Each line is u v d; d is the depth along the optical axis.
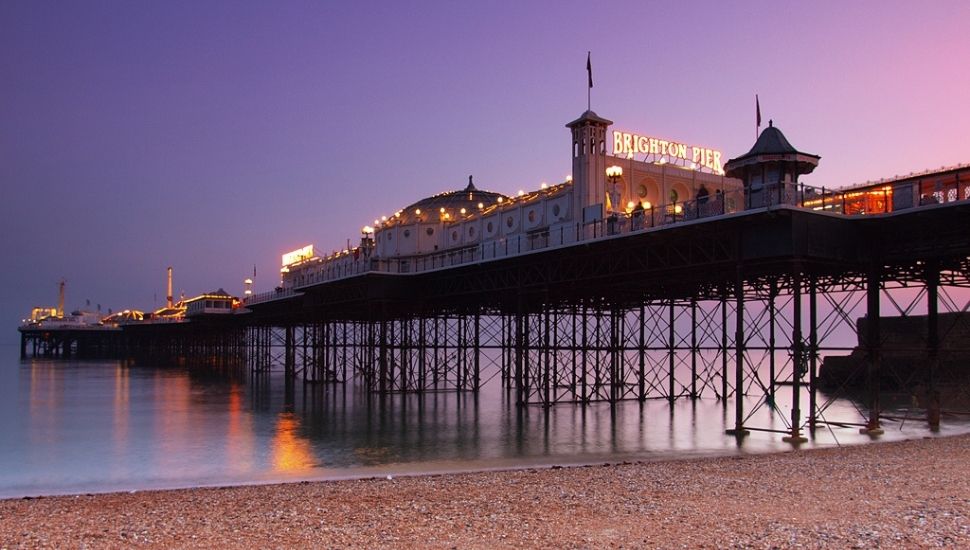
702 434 41.06
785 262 35.41
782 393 72.31
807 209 33.12
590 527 17.66
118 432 45.00
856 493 21.03
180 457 35.50
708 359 155.00
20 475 30.86
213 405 62.81
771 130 40.69
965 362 60.53
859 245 35.81
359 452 36.69
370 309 64.88
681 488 22.44
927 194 34.25
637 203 51.75
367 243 72.62
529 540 16.59
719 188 59.25
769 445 35.34
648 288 55.59
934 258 36.31
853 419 47.00
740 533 16.69
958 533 16.28
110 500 22.77
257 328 118.00
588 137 53.28
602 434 41.81
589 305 63.88
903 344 67.31
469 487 23.62
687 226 36.19
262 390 80.69
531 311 69.12
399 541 16.77
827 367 77.56
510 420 49.41
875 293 36.34
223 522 19.00
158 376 112.19
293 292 94.50
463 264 54.72
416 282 65.44
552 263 49.56
